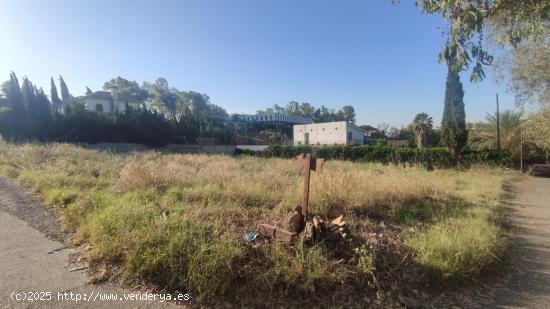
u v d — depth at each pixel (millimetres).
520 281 3842
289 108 100812
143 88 80750
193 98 79188
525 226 6262
